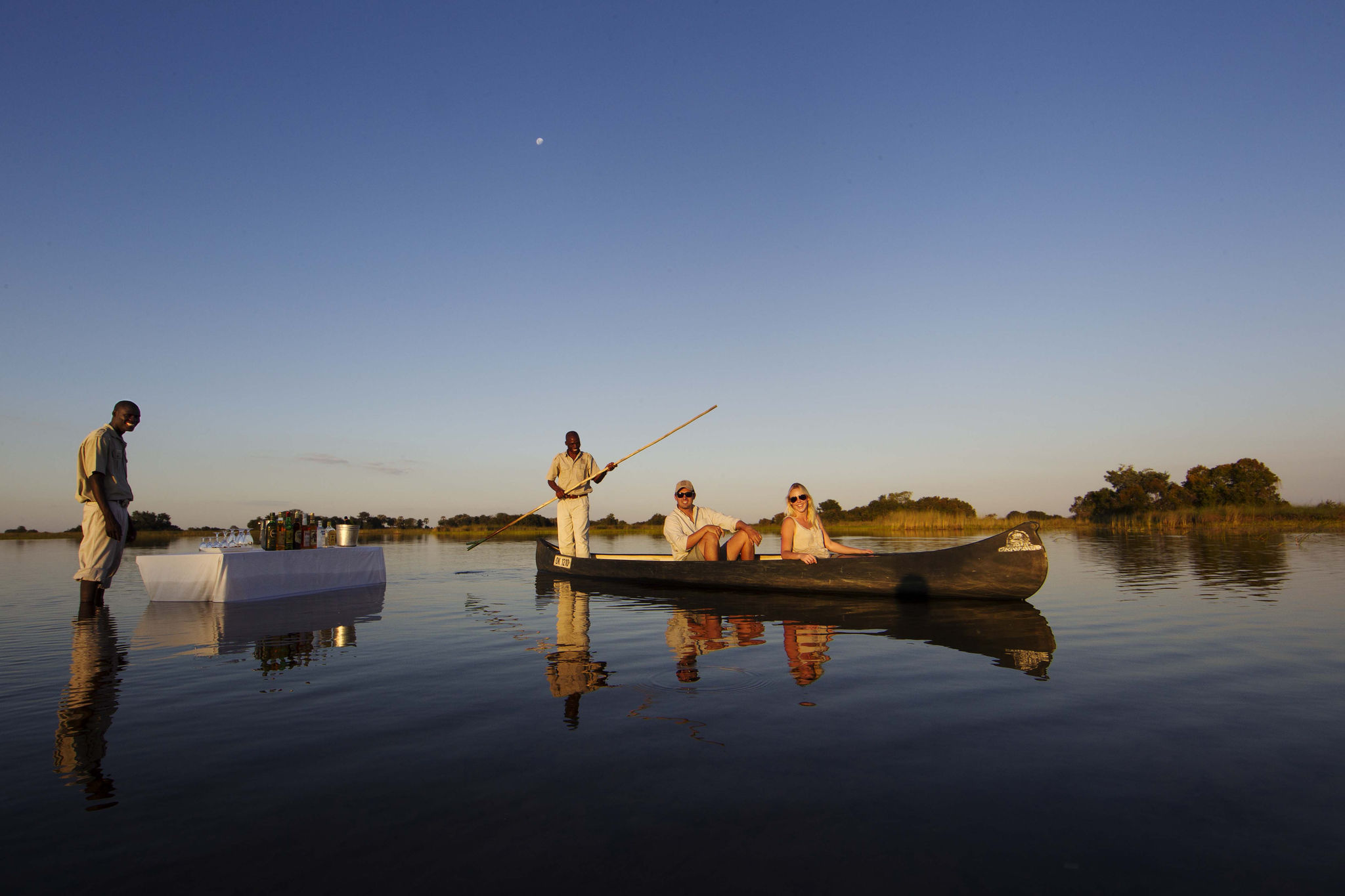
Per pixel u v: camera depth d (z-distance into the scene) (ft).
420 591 23.91
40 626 16.26
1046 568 18.01
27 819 5.79
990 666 11.11
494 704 9.11
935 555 19.60
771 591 22.18
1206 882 4.71
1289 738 7.53
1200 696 9.21
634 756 7.07
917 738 7.56
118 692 9.91
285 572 22.84
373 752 7.28
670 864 4.97
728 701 9.11
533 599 21.30
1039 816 5.70
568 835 5.41
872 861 4.99
